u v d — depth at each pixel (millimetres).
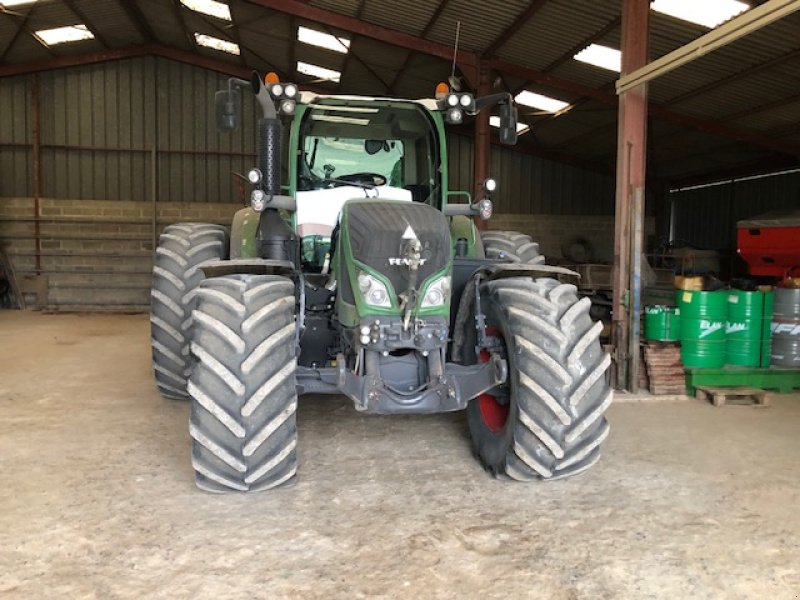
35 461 3475
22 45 11727
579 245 14633
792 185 11977
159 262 4605
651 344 5254
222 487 2941
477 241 4461
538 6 7691
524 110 12023
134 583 2250
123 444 3781
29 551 2467
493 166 14516
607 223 14797
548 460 3014
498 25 8586
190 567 2361
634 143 5312
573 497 3043
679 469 3443
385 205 3328
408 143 4305
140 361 6750
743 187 13234
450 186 14195
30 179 12820
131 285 13062
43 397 5000
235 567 2363
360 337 3059
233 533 2631
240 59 12680
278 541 2568
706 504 2977
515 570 2365
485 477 3293
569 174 14734
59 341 8328
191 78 13180
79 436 3941
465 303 3605
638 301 5242
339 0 8859
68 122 12883
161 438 3904
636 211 5254
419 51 9688
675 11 7020
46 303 12859
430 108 4070
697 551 2521
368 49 10445
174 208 13211
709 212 14227
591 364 3031
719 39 4012
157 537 2588
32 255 12852
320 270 3963
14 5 10156
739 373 5277
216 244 4672
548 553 2494
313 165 4238
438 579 2299
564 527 2723
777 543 2596
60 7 10453
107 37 12148
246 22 10492
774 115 9578
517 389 3016
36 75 12680
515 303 3145
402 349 3230
